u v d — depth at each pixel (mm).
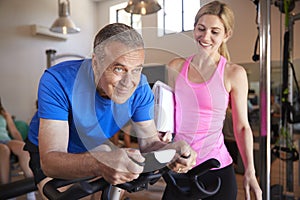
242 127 1171
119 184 697
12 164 2711
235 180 1177
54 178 784
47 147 788
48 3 3564
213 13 1068
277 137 2152
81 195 697
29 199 1732
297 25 2078
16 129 3057
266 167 1290
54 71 863
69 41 3252
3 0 3547
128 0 1220
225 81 1093
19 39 3680
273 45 1980
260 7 1239
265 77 1280
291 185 2002
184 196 942
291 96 2072
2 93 3584
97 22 2057
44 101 827
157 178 792
